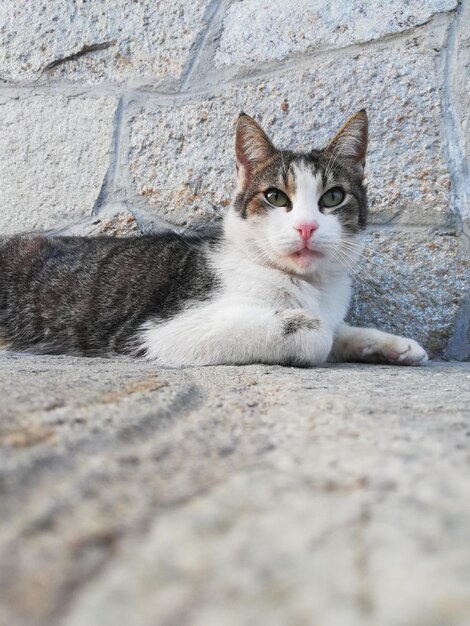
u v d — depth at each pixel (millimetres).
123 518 91
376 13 417
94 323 380
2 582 75
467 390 230
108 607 70
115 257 401
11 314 415
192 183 455
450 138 407
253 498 98
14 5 499
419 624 66
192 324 336
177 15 458
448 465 114
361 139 388
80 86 482
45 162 491
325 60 429
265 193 368
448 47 406
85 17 481
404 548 82
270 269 363
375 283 423
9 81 501
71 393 169
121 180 470
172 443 128
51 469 107
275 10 438
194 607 70
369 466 113
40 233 482
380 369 321
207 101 450
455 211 407
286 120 438
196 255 383
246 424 148
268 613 69
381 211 421
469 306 406
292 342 314
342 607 70
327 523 89
